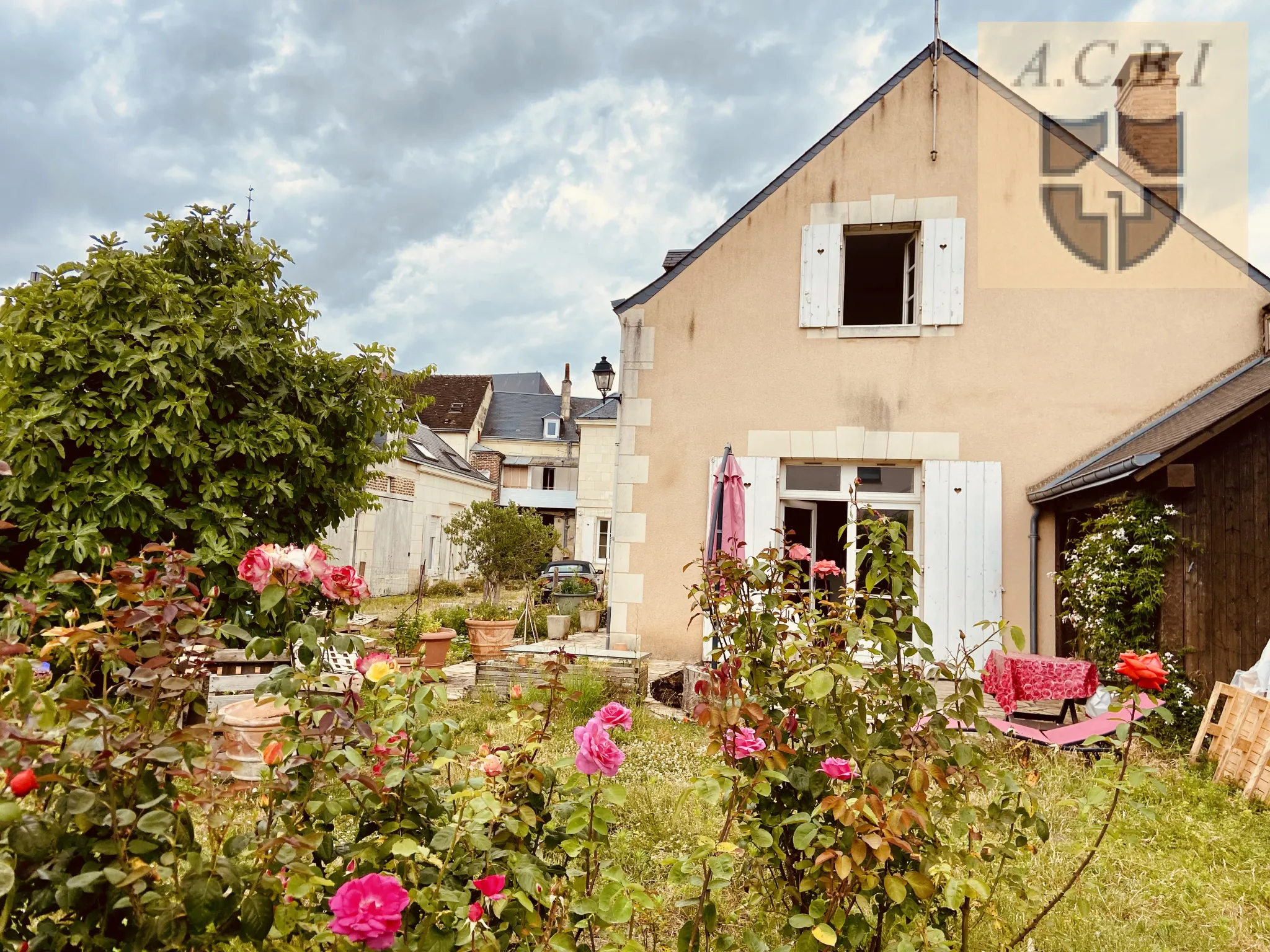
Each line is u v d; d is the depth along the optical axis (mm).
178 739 1488
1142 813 2105
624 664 7605
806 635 2428
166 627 1607
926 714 2258
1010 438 8500
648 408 9258
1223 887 3471
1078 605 7223
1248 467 6555
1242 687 5812
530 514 13148
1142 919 3084
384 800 1768
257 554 1739
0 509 4418
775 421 8984
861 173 9055
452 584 22203
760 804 2197
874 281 12258
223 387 5121
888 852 1690
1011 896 2988
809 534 9180
